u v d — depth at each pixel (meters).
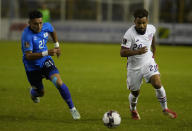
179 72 47.41
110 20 106.88
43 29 22.73
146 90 33.91
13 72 46.03
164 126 20.69
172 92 32.78
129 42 21.23
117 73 46.12
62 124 21.03
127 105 26.95
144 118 22.80
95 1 106.75
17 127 20.27
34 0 108.31
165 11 100.38
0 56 65.31
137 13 20.44
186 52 77.50
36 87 24.56
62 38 103.75
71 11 108.00
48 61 22.89
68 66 52.75
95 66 53.31
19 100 28.61
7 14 112.31
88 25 101.88
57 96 30.58
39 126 20.50
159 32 95.50
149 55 21.80
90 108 25.77
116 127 19.95
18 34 105.81
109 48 86.00
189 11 98.56
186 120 22.22
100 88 34.75
